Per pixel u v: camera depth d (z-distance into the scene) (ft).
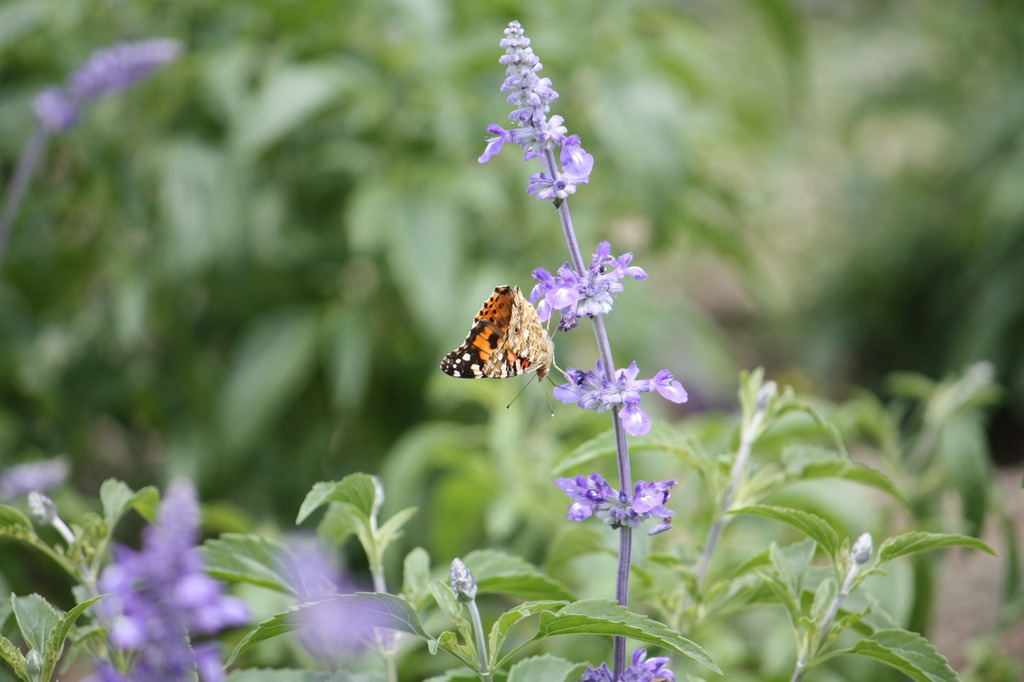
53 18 24.02
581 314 8.08
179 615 6.56
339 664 10.23
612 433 11.10
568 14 25.00
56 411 23.03
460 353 11.01
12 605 9.33
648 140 23.30
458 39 24.44
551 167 8.08
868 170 41.75
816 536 9.48
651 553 11.51
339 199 25.44
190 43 24.81
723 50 39.11
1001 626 14.73
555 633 8.36
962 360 34.42
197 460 23.30
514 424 18.28
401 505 19.11
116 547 6.81
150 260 23.39
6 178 24.29
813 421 13.35
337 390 23.57
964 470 15.17
